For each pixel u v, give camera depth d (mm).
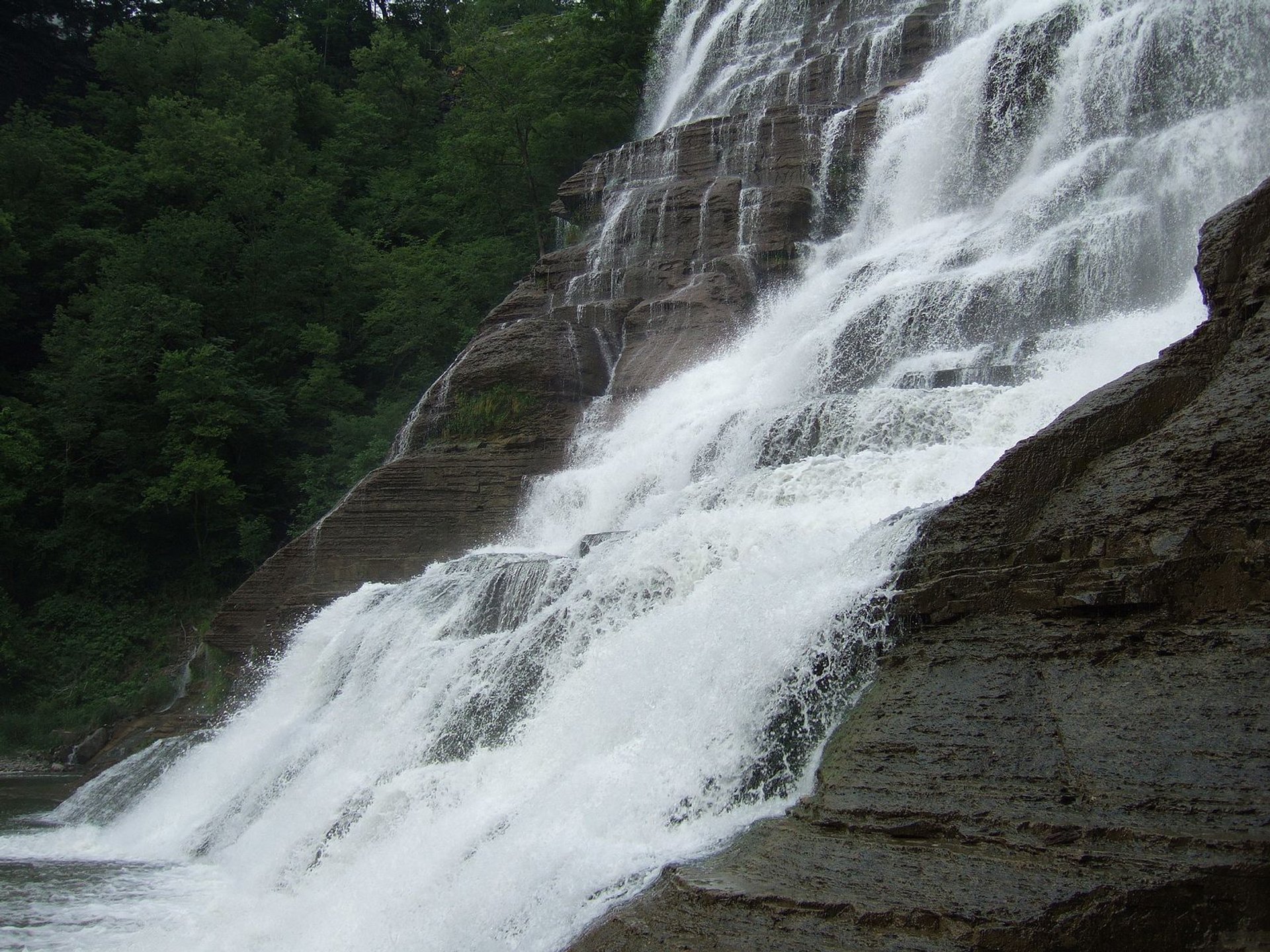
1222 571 7844
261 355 38906
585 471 23094
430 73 53406
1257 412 8406
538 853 9531
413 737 14773
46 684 30984
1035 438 9734
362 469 32375
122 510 34594
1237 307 9633
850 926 6594
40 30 52844
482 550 22469
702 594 11875
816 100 32500
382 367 38625
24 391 38281
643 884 8031
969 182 25922
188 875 14898
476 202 41812
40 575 34000
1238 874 5945
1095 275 19547
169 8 58719
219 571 34750
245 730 20375
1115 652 7855
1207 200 19734
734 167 30328
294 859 13320
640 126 40688
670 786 9898
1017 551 9055
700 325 26078
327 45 61625
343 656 19875
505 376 26438
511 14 57969
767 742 9469
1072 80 24531
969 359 18531
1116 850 6438
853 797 7891
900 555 9977
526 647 14258
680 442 21078
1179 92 22516
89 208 42031
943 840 7180
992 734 7727
